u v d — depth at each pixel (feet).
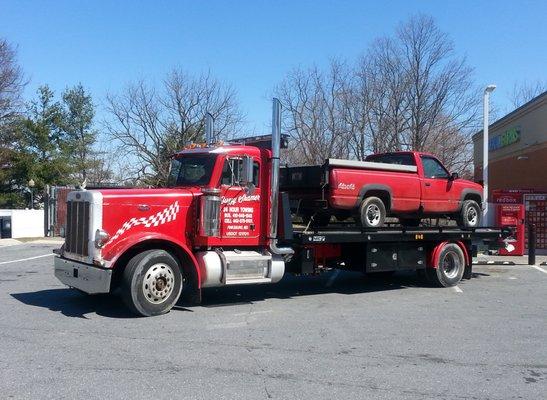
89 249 27.27
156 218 28.78
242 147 31.32
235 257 30.22
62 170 144.36
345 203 34.47
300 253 34.22
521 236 61.21
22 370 18.56
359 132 104.42
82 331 24.12
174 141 126.31
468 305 32.50
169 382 17.62
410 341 23.54
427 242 39.96
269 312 29.30
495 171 90.02
